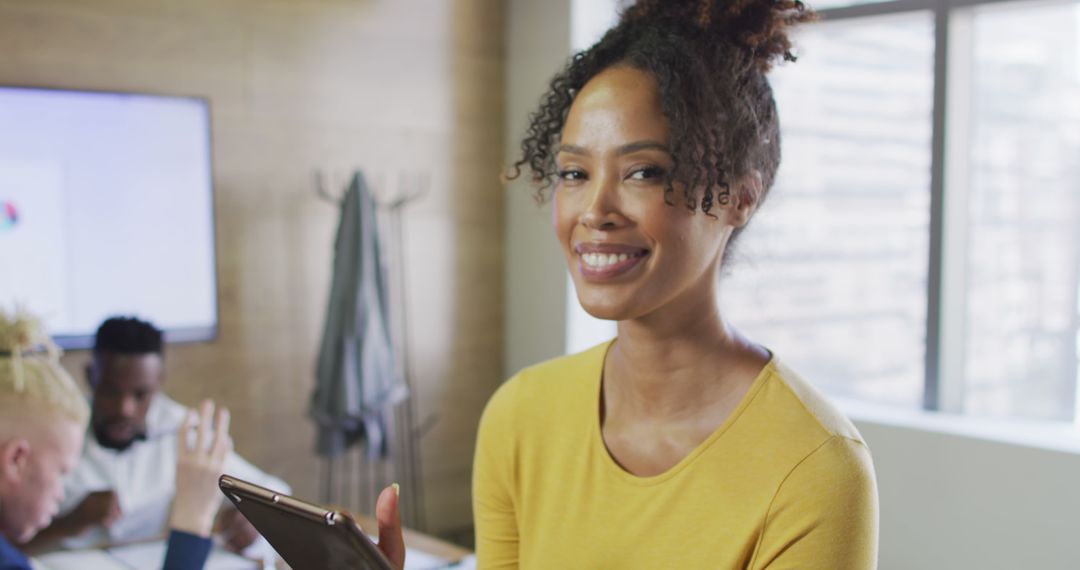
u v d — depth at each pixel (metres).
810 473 0.78
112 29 3.13
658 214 0.78
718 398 0.85
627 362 0.88
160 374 2.61
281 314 3.57
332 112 3.66
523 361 4.21
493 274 4.21
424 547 2.25
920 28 3.52
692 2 0.83
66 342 3.05
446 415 4.09
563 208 0.83
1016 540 3.07
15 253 2.97
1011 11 3.31
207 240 3.32
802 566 0.77
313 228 3.64
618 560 0.86
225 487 0.81
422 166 3.94
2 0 2.93
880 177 3.64
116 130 3.12
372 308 3.41
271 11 3.49
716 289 0.85
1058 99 3.28
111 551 2.18
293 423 3.63
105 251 3.12
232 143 3.42
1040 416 3.37
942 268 3.40
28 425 1.57
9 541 1.61
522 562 0.96
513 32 4.13
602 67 0.85
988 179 3.42
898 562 3.33
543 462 0.95
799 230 3.84
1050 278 3.33
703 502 0.82
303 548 0.81
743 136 0.81
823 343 3.82
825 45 3.73
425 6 3.90
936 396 3.45
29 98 2.96
